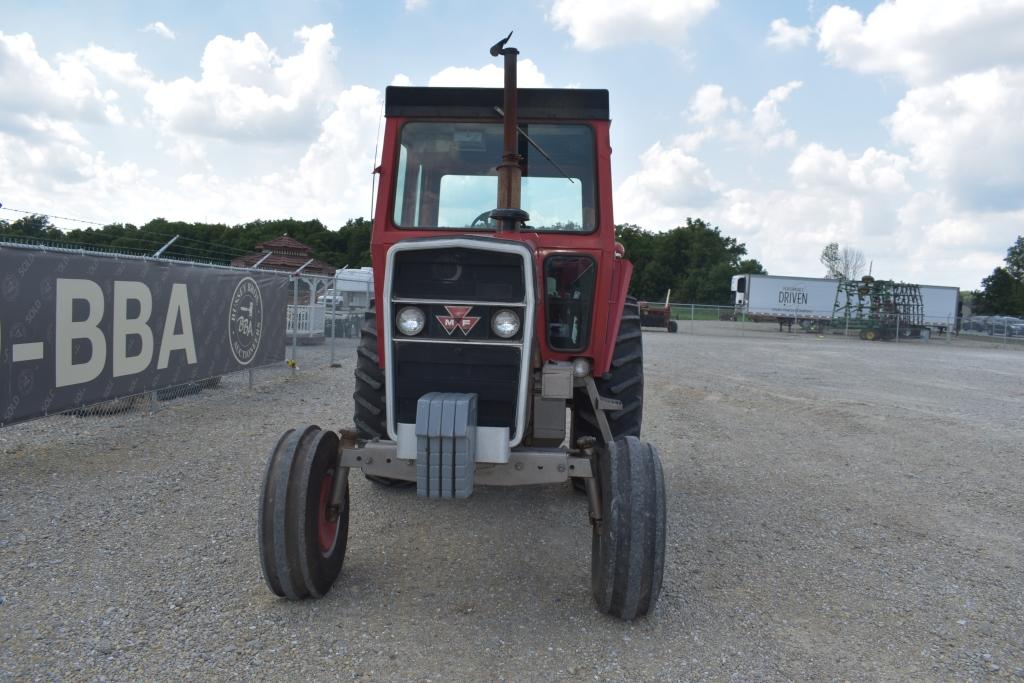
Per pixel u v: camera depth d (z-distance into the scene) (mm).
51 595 3309
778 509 5117
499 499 5113
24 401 5395
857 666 2930
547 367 3844
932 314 35969
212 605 3262
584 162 4227
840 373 15062
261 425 7246
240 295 9102
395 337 3238
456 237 3143
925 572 4031
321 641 2961
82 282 6035
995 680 2855
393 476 3320
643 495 3062
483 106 4203
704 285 65250
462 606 3352
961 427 8719
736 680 2775
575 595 3523
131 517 4387
